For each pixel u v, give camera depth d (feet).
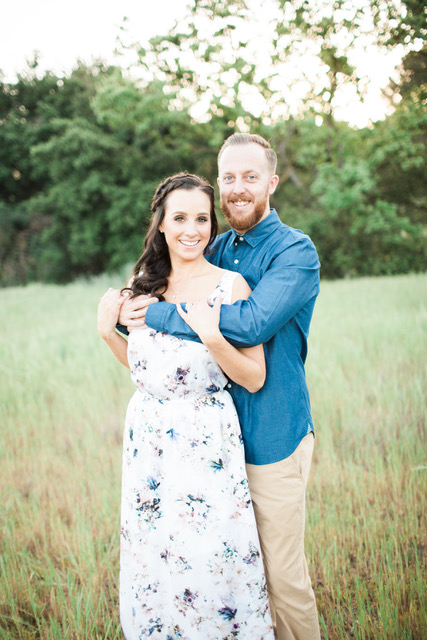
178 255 6.00
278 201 62.59
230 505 5.59
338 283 36.65
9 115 70.03
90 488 9.97
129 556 5.96
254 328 5.31
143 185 62.08
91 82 66.85
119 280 53.67
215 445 5.57
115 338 6.39
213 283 5.91
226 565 5.57
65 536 8.71
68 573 7.40
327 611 6.87
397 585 6.79
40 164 67.15
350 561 7.86
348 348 15.47
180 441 5.60
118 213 61.57
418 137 41.19
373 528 8.00
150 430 5.75
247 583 5.62
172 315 5.65
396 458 9.71
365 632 6.43
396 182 48.73
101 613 7.14
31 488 10.37
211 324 5.23
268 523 5.88
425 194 49.42
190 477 5.56
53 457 11.51
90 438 11.83
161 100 51.62
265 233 6.11
